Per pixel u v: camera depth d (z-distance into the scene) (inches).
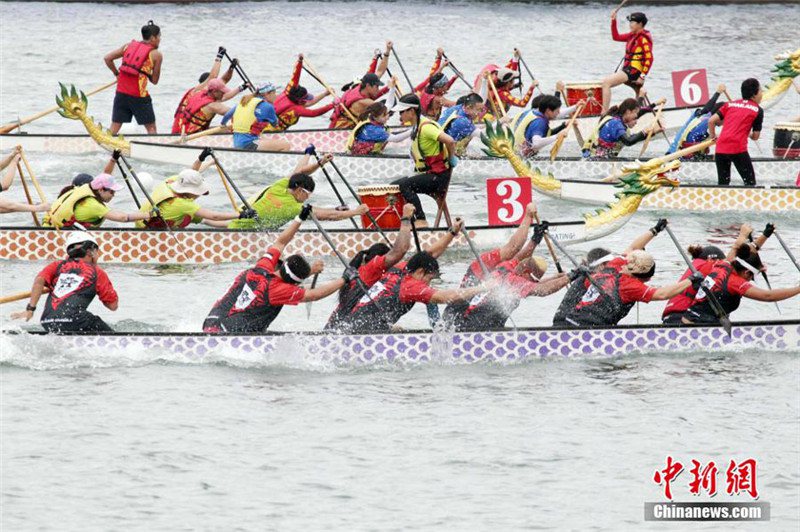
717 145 3174.2
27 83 4921.3
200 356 1999.3
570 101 3961.6
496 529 1491.1
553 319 2159.2
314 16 6747.1
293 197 2706.7
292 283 2011.6
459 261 2694.4
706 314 2107.5
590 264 2090.3
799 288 2063.2
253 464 1651.1
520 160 3149.6
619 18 6742.1
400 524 1498.5
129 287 2469.2
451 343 2020.2
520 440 1736.0
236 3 7145.7
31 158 3700.8
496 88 3853.3
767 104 3961.6
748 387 1929.1
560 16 6835.6
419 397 1888.5
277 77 5201.8
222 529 1477.6
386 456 1681.8
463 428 1772.9
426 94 3713.1
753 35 6181.1
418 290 2003.0
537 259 2060.8
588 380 1958.7
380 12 6904.5
